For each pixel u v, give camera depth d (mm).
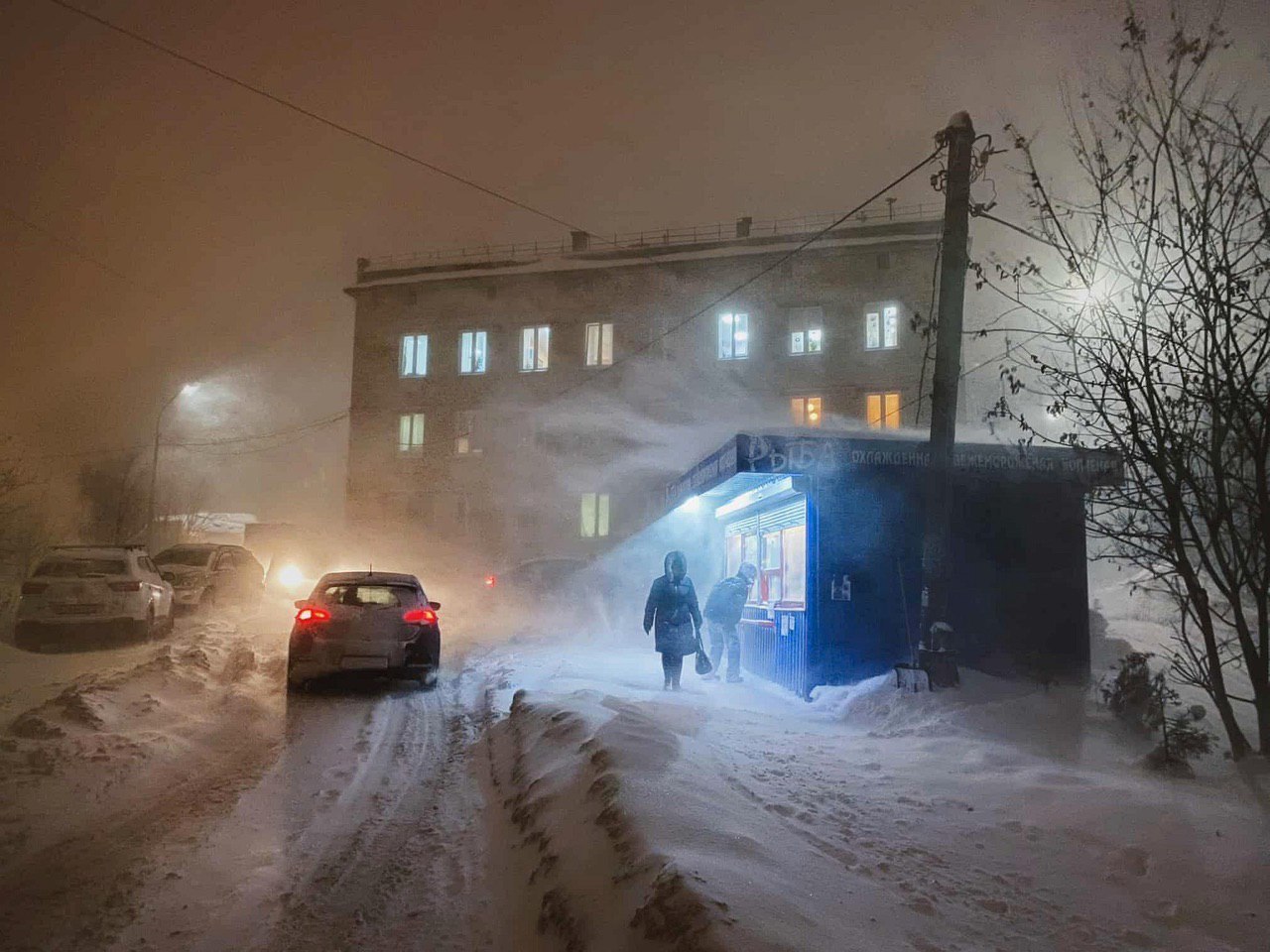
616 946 3338
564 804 5195
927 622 8664
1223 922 3688
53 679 11875
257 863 5090
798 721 8344
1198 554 6371
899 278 32500
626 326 35312
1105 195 6414
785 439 9508
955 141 8906
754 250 34219
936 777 5723
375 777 7090
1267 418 5629
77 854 5215
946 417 8789
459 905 4477
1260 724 5871
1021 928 3582
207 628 16844
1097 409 6348
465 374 36844
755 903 3355
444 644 17125
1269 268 5832
